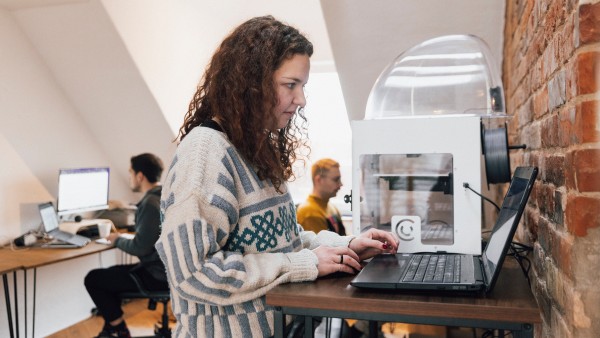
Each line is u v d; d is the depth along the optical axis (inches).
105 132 156.9
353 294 37.2
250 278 38.2
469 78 74.8
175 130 150.5
